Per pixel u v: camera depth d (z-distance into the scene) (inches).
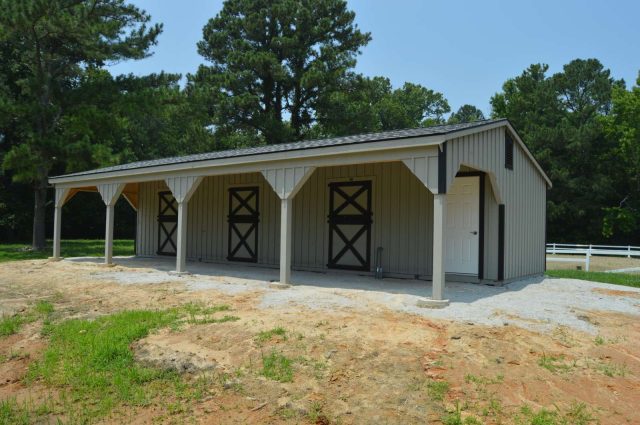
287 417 140.7
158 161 492.4
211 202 497.4
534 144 1167.0
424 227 351.3
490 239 337.7
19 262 500.4
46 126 687.1
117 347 191.3
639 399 151.9
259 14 1002.7
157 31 751.1
